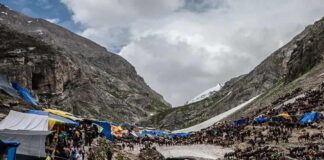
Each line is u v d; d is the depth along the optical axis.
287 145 86.19
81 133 63.22
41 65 186.62
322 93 124.00
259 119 115.19
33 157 44.84
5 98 66.88
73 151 52.59
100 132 81.44
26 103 71.50
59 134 56.50
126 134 110.12
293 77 194.62
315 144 81.50
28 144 45.16
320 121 98.81
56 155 50.31
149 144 100.19
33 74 181.75
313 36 195.88
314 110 109.38
